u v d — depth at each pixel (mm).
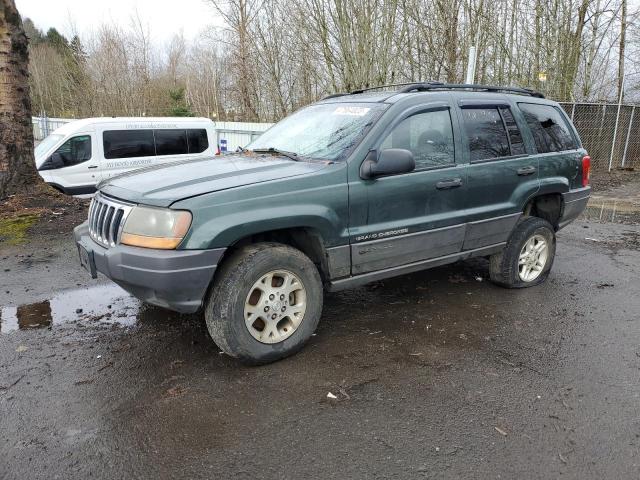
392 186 3768
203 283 3100
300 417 2844
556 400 3041
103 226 3395
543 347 3752
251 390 3113
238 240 3203
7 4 8508
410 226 3904
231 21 26141
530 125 4887
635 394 3119
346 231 3590
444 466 2457
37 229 7184
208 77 42844
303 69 17250
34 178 9227
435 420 2828
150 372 3314
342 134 3877
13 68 8750
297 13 15289
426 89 4320
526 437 2686
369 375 3312
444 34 13328
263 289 3332
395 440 2652
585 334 3994
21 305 4445
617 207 10070
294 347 3508
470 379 3275
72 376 3254
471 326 4117
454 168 4141
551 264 5234
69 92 40750
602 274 5605
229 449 2572
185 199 3057
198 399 3006
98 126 11172
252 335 3309
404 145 3887
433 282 5227
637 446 2621
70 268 5504
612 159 15539
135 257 3045
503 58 16906
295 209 3320
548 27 16859
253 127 17719
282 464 2465
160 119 12094
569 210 5277
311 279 3506
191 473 2406
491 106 4578
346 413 2887
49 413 2854
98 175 11203
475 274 5496
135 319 4156
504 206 4555
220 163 3891
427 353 3635
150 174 3711
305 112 4672
